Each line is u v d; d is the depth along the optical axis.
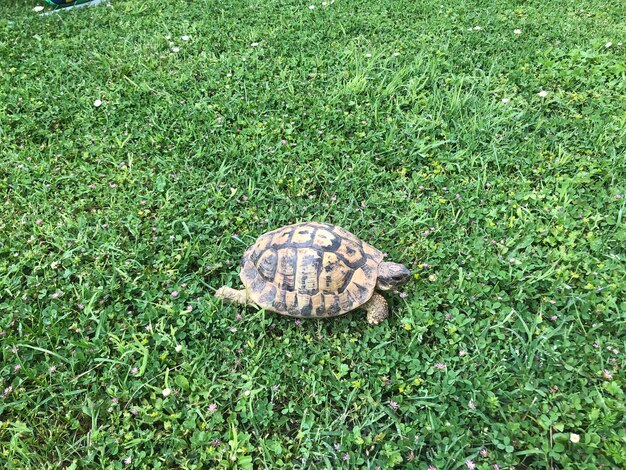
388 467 0.43
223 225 0.65
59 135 0.82
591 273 0.57
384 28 1.09
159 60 1.00
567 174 0.72
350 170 0.73
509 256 0.60
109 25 1.15
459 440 0.44
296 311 0.52
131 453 0.45
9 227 0.65
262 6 1.21
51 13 1.21
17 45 1.05
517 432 0.44
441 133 0.79
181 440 0.45
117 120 0.84
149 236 0.64
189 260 0.61
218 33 1.08
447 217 0.66
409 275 0.54
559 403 0.46
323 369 0.51
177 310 0.55
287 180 0.72
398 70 0.93
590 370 0.49
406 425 0.46
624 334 0.52
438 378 0.49
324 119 0.82
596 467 0.41
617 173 0.70
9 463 0.43
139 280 0.59
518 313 0.54
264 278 0.54
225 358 0.52
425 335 0.54
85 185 0.71
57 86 0.92
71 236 0.64
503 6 1.19
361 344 0.52
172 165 0.74
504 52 0.99
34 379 0.49
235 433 0.45
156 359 0.51
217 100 0.87
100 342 0.52
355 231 0.65
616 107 0.83
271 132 0.80
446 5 1.19
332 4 1.20
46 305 0.57
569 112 0.84
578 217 0.65
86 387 0.50
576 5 1.23
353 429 0.45
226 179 0.73
